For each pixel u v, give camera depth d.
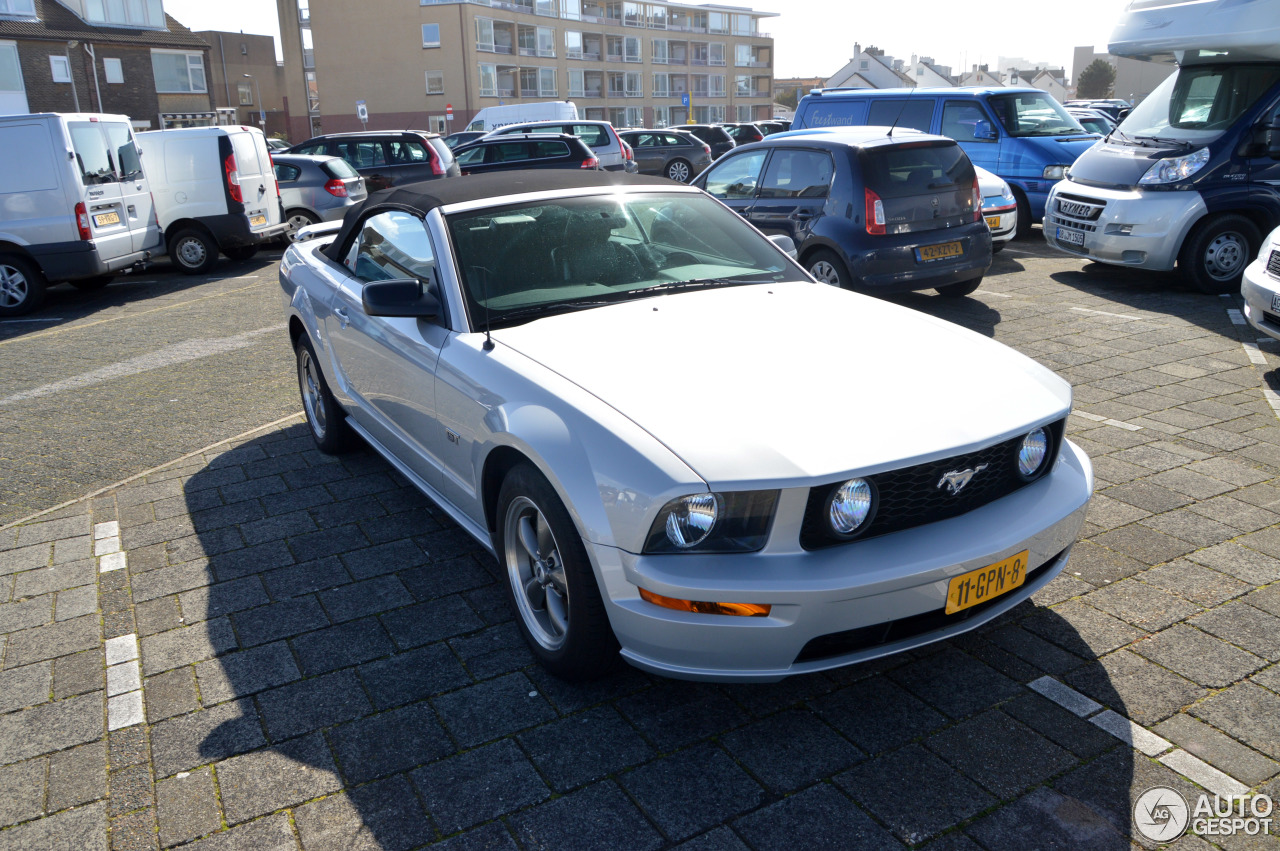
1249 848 2.14
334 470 4.82
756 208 8.03
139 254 11.55
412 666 3.02
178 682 2.98
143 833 2.33
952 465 2.47
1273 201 7.92
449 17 68.44
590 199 3.86
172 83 49.56
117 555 3.94
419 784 2.46
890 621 2.38
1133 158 8.53
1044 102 12.18
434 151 16.58
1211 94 8.40
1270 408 5.13
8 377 7.29
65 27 44.16
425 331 3.43
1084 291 8.55
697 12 91.44
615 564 2.43
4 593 3.67
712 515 2.31
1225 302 7.91
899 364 2.82
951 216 7.36
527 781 2.46
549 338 3.06
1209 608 3.15
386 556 3.80
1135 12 8.92
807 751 2.54
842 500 2.33
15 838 2.34
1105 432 4.86
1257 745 2.48
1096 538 3.68
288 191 14.94
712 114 96.12
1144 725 2.58
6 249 10.07
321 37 71.81
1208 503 3.95
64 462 5.22
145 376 7.08
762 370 2.75
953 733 2.58
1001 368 2.85
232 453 5.17
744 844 2.21
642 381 2.70
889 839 2.21
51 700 2.92
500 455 2.97
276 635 3.24
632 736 2.63
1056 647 2.97
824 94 13.88
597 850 2.21
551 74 78.25
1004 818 2.26
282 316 9.34
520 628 3.04
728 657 2.37
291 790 2.46
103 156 10.80
